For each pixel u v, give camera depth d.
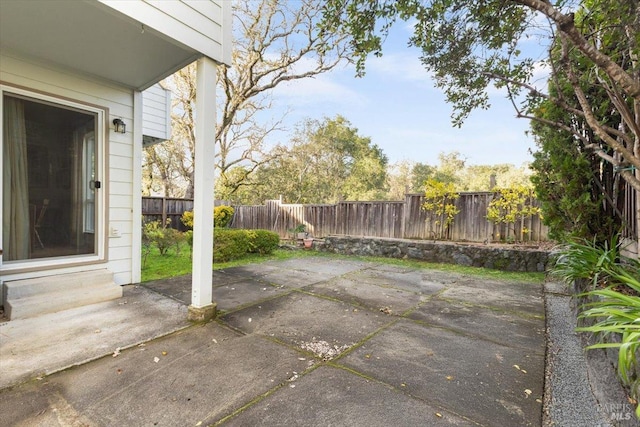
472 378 2.19
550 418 1.77
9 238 3.47
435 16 2.75
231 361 2.41
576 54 2.70
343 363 2.39
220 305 3.73
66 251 3.92
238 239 7.23
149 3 2.70
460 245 6.64
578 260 3.07
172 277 5.01
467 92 3.50
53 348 2.57
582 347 2.62
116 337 2.79
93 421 1.74
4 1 2.55
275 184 19.64
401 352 2.58
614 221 3.59
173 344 2.68
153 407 1.86
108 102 4.28
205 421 1.74
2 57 3.39
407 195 7.91
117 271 4.42
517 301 4.00
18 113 3.53
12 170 3.49
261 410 1.83
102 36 3.11
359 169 21.19
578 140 3.72
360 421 1.74
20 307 3.18
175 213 11.18
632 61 2.31
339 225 9.21
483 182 20.55
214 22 3.21
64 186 3.91
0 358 2.40
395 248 7.47
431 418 1.77
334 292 4.39
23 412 1.81
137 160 4.61
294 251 8.67
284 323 3.20
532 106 3.70
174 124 14.26
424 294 4.33
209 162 3.20
